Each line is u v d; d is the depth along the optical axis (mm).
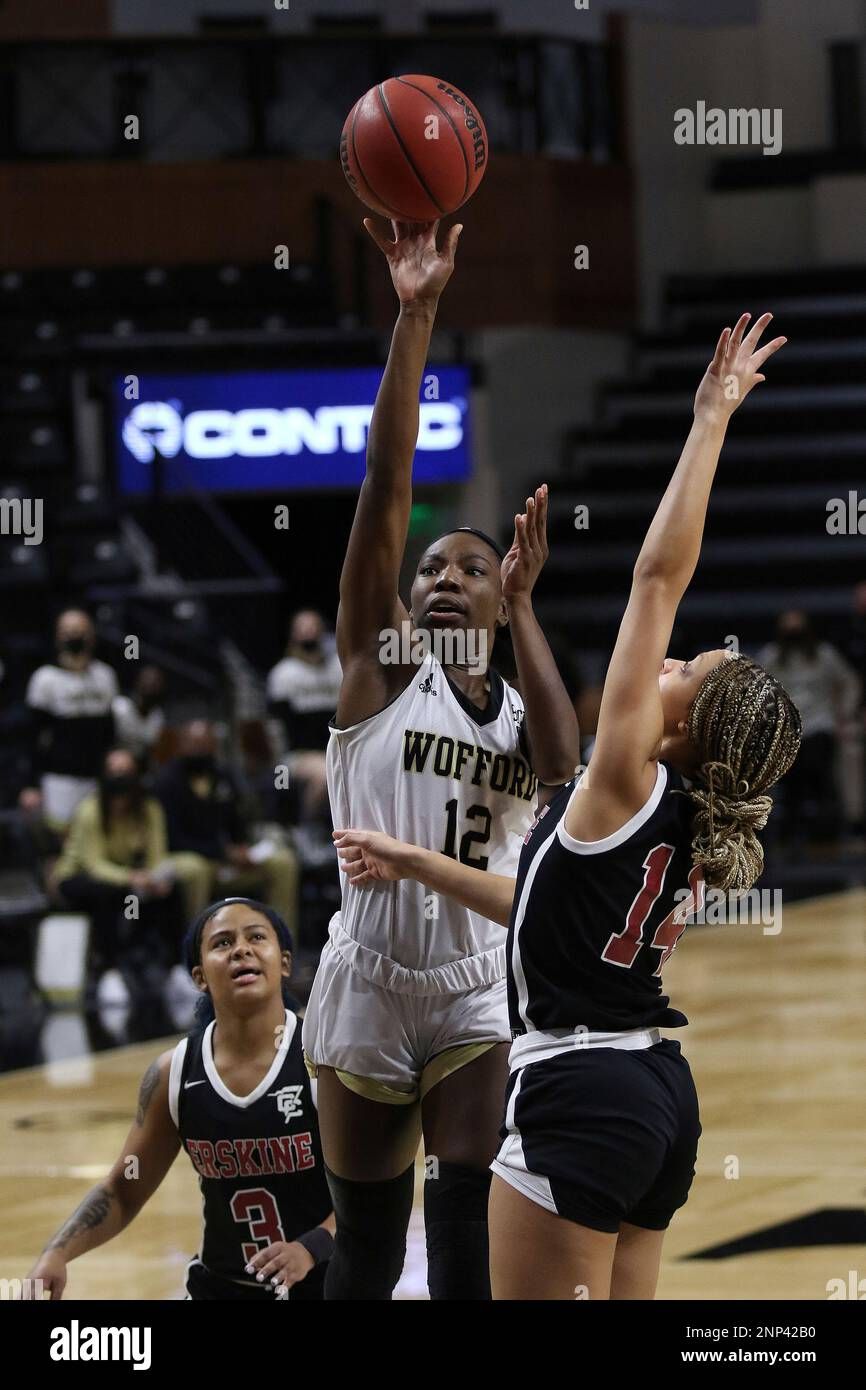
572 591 18609
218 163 18656
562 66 20219
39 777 12172
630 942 3078
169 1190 6453
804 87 21844
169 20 20375
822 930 12141
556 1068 3057
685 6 22188
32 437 16797
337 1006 3836
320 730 12773
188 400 16141
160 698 12945
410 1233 5582
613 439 19703
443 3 20953
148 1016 10469
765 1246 5309
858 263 21344
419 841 3816
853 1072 7766
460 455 17328
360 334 16859
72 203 18516
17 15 19938
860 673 16875
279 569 17266
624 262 20562
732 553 19281
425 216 3652
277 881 11484
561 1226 3010
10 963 12266
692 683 3121
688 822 3086
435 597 3938
